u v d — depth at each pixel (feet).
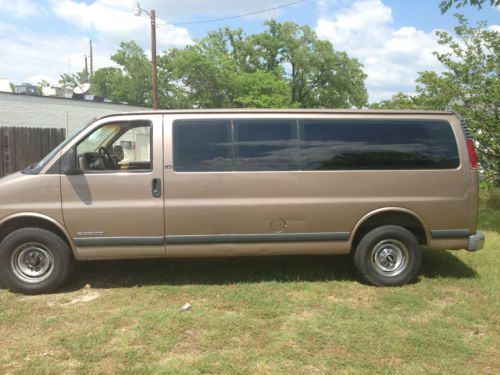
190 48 122.52
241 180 16.92
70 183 16.51
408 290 17.33
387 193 17.42
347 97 168.14
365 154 17.38
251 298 16.34
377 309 15.56
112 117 17.08
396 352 12.55
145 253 16.88
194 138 16.96
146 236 16.78
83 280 18.24
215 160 16.92
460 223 17.71
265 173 16.99
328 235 17.34
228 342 13.07
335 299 16.47
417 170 17.49
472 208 17.75
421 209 17.52
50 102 59.77
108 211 16.56
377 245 17.60
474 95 34.24
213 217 16.89
